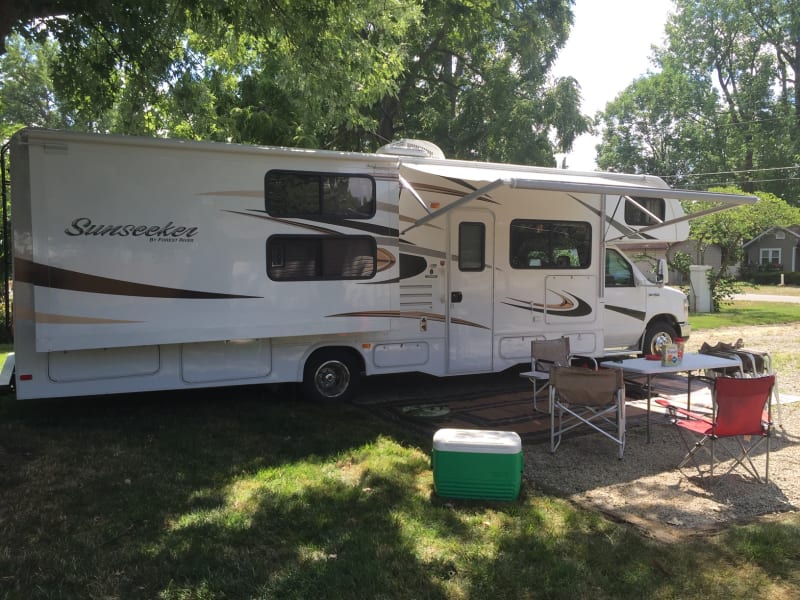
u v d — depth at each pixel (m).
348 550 3.36
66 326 5.18
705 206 19.00
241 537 3.50
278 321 6.07
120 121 8.04
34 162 5.02
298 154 6.05
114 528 3.57
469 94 18.23
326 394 6.73
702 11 38.25
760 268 40.41
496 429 6.00
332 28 7.03
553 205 7.86
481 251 7.44
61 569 3.10
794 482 4.68
